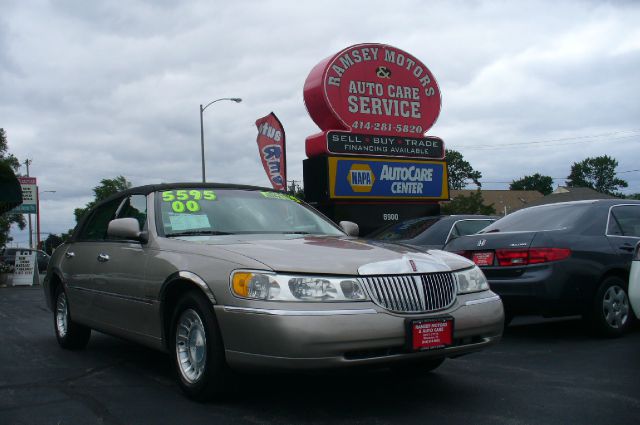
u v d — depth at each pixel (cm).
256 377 511
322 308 383
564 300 643
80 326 639
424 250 477
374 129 1572
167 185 557
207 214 527
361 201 1517
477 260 695
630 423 387
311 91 1553
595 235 677
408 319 398
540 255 646
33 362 589
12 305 1234
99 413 418
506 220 751
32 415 414
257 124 1725
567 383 486
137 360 598
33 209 3331
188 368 450
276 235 513
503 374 520
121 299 528
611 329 672
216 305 410
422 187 1608
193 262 444
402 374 520
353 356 386
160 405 436
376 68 1579
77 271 621
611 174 8456
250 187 591
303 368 376
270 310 382
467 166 8788
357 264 406
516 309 665
